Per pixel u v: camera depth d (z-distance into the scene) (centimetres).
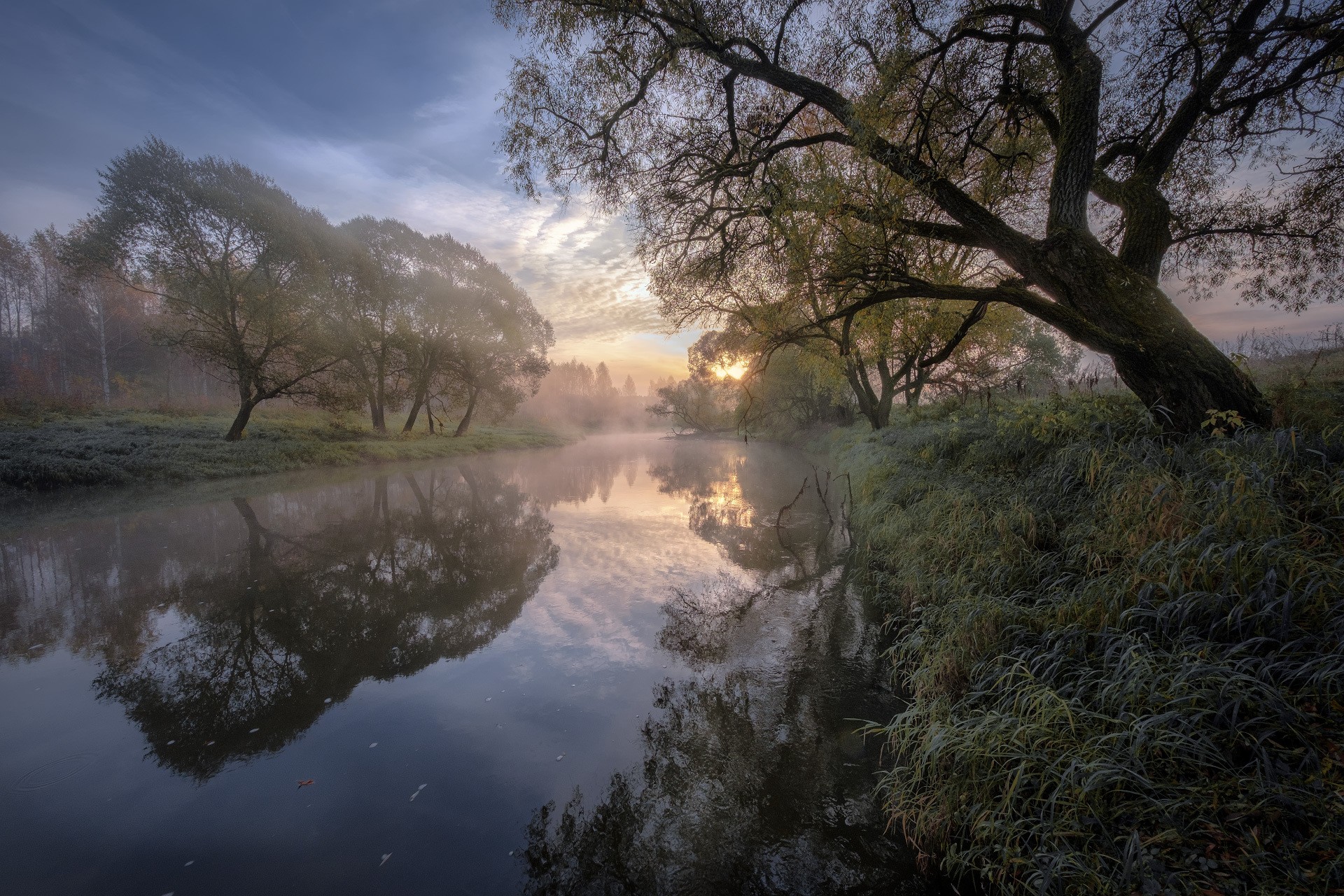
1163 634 314
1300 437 401
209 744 417
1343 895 178
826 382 1917
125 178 1797
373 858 306
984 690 355
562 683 509
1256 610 296
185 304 1984
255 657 569
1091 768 252
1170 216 623
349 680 520
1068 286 552
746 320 983
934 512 683
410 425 3425
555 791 361
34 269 3547
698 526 1205
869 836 309
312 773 382
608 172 782
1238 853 208
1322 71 618
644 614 680
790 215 698
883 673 501
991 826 262
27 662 558
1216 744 249
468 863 301
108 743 419
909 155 631
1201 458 436
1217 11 616
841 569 820
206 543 1030
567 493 1758
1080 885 226
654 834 320
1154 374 510
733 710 453
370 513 1361
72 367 3775
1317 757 223
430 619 672
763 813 334
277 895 279
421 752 405
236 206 1939
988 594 470
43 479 1481
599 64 664
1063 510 520
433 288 3134
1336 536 324
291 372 2323
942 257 910
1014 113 736
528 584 804
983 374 2014
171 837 321
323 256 2489
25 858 305
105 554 952
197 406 3045
